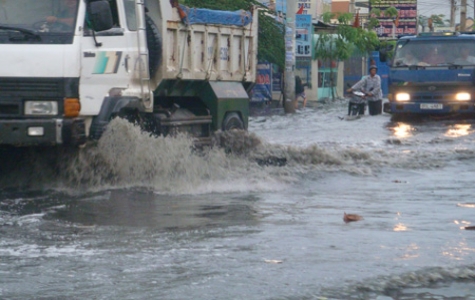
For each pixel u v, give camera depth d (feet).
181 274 19.95
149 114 39.09
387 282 19.17
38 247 23.11
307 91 145.07
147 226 26.45
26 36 32.86
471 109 75.51
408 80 76.69
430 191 35.40
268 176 38.58
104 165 35.17
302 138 61.62
